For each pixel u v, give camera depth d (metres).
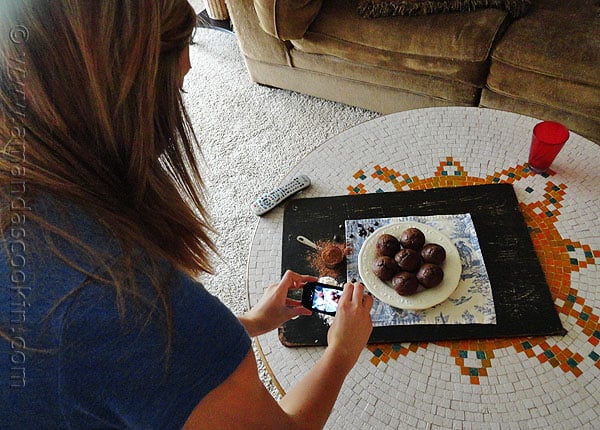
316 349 0.98
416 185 1.23
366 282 1.04
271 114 2.21
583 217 1.12
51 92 0.39
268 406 0.53
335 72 2.02
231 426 0.51
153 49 0.42
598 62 1.51
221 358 0.46
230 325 0.48
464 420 0.87
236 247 1.77
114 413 0.45
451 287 1.01
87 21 0.38
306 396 0.71
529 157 1.21
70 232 0.41
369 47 1.82
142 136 0.46
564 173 1.21
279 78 2.23
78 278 0.40
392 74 1.90
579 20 1.62
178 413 0.46
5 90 0.38
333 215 1.19
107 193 0.45
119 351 0.41
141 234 0.45
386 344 0.98
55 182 0.41
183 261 0.58
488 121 1.35
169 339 0.43
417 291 1.02
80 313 0.40
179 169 0.58
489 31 1.63
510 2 1.66
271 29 1.89
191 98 2.34
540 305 0.99
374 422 0.88
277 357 0.98
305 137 2.09
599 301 0.99
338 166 1.29
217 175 2.00
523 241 1.08
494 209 1.15
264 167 2.00
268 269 1.12
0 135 0.40
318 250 1.13
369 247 1.09
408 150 1.31
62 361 0.40
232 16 2.06
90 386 0.42
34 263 0.40
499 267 1.05
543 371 0.91
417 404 0.89
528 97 1.68
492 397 0.89
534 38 1.60
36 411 0.42
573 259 1.06
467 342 0.96
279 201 1.22
